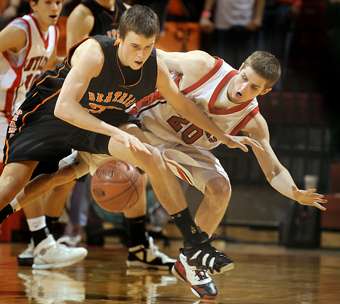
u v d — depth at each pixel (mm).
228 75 10531
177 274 10500
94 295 10336
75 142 10984
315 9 24141
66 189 13742
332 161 23078
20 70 13305
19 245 19188
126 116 10930
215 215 10633
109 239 22172
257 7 23562
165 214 20094
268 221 22547
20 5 22938
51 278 12234
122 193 11484
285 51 23922
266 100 23297
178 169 10719
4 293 10336
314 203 10578
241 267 14891
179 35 22828
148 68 10039
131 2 19688
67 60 10664
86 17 13812
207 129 10367
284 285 12055
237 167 22953
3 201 10875
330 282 12703
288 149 23000
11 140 11109
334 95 23562
